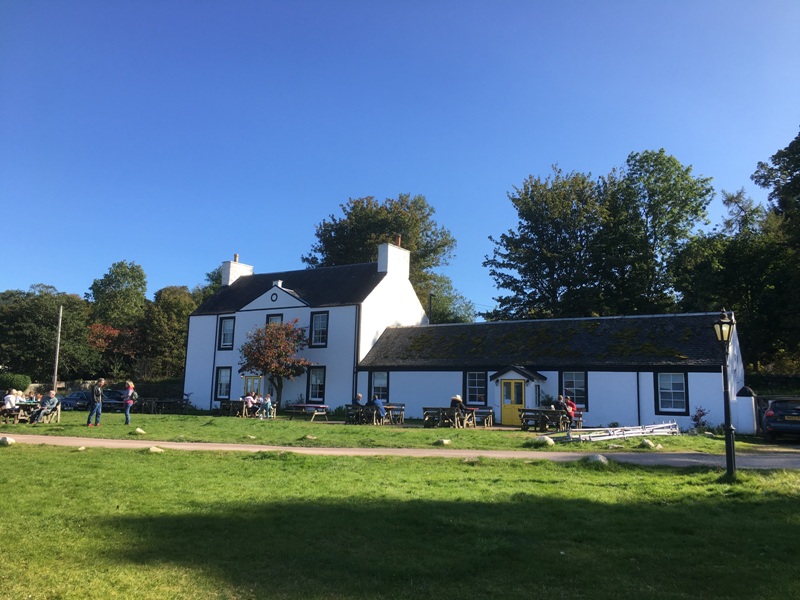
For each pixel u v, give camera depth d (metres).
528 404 29.64
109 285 89.94
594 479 12.13
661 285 47.28
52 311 51.97
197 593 5.94
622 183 49.00
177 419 28.34
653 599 5.85
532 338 33.03
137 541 7.55
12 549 7.19
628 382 28.59
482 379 32.19
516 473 12.89
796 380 40.16
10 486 10.88
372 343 37.78
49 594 5.89
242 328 41.00
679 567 6.77
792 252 42.38
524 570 6.66
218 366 41.47
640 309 46.09
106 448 16.41
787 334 42.06
